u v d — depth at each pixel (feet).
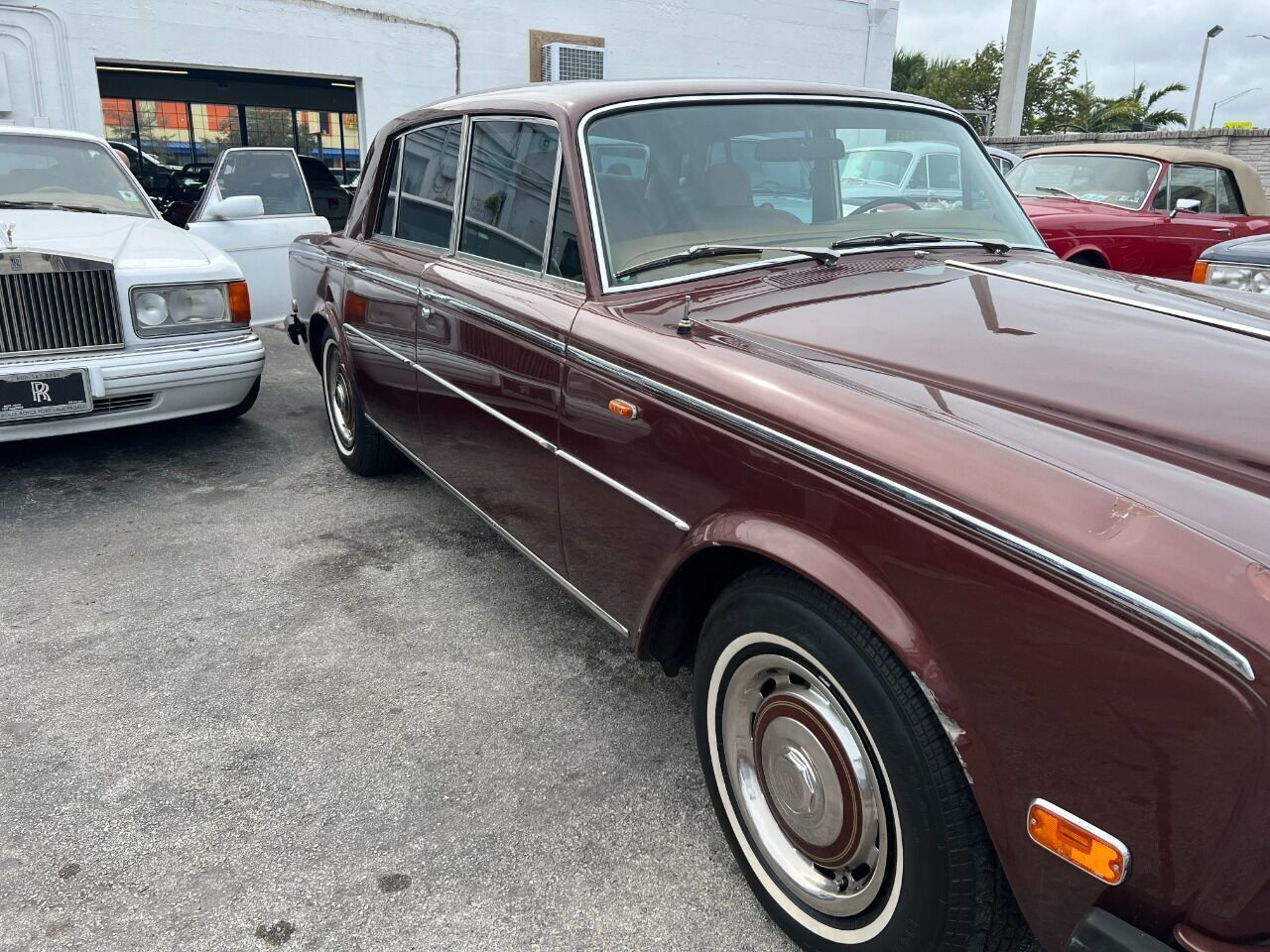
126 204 18.08
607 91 8.70
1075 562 4.17
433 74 39.83
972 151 10.50
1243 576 3.78
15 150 17.67
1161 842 4.04
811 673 5.71
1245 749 3.66
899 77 117.50
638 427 6.93
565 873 6.95
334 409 15.43
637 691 9.33
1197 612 3.78
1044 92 118.01
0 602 10.91
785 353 6.28
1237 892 3.85
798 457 5.56
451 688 9.34
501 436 9.15
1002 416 5.15
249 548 12.50
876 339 6.35
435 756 8.29
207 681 9.39
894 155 9.66
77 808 7.56
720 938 6.37
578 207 8.04
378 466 14.67
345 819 7.48
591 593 8.14
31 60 32.55
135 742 8.42
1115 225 24.64
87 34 33.22
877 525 5.06
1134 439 4.82
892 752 5.08
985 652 4.57
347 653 9.98
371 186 13.10
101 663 9.68
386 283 11.73
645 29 43.39
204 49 35.22
